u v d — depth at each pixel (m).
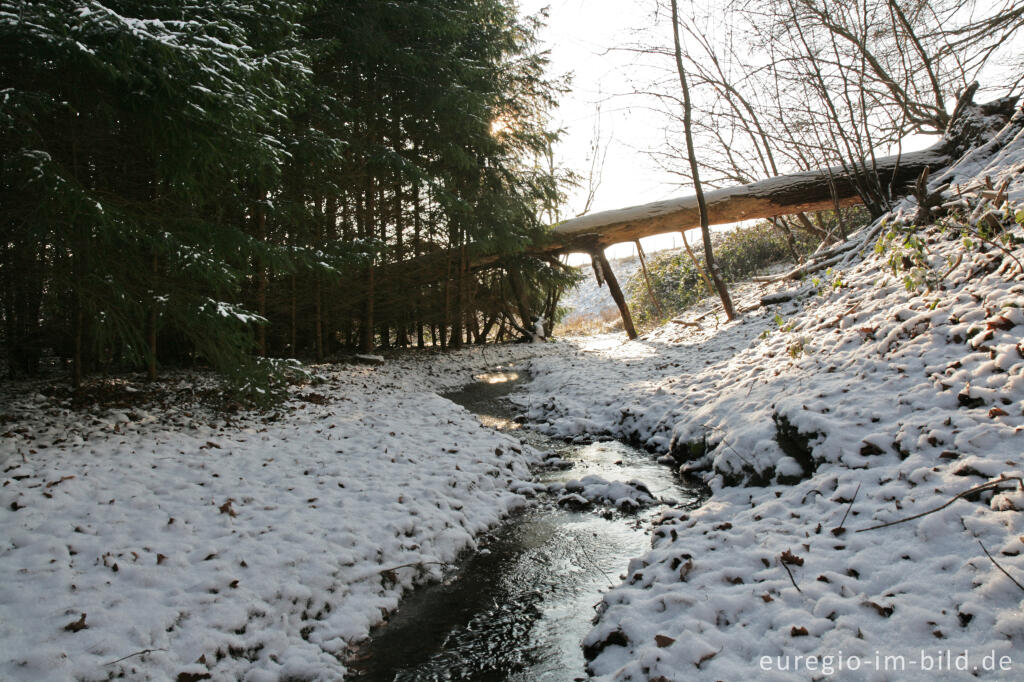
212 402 7.26
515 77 15.18
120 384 7.50
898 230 5.29
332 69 11.41
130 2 4.95
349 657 2.92
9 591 2.75
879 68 10.78
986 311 4.50
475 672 2.79
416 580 3.70
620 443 7.13
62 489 4.07
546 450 6.99
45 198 4.38
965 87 11.39
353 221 12.30
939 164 11.34
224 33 5.60
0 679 2.22
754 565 3.03
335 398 8.38
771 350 7.02
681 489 5.27
